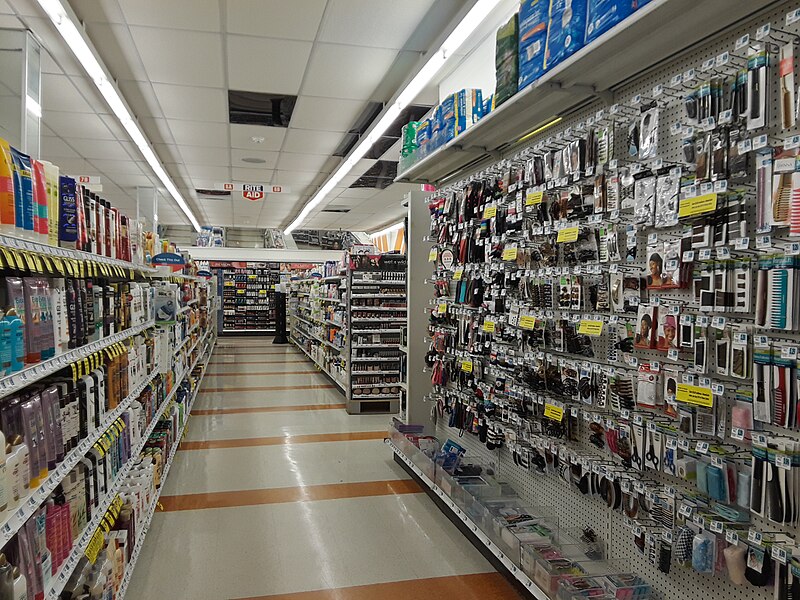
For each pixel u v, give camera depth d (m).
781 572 1.60
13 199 1.49
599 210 2.37
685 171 1.98
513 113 2.82
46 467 1.63
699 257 1.88
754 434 1.69
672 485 2.13
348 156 8.59
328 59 5.34
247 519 3.63
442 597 2.73
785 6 1.70
